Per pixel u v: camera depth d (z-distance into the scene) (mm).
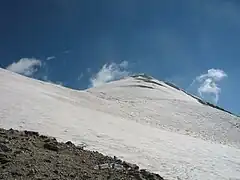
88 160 17203
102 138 29141
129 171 16641
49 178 13500
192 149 33312
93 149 25234
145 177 16531
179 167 24984
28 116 30719
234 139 53938
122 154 25422
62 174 14234
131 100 72500
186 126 56656
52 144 18031
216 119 64375
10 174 13109
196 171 24797
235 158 32469
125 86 95750
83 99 56531
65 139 26312
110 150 25891
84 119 35875
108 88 93438
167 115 61312
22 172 13461
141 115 57375
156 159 25969
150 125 50938
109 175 15500
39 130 27266
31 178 13148
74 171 14914
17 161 14320
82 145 25625
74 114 37000
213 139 51125
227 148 38250
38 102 37656
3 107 32188
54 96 47562
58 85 62719
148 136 35344
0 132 18688
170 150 30672
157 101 73438
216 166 27844
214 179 23562
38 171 13859
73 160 16500
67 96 53531
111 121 39188
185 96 98812
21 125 27719
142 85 96438
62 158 16344
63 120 32375
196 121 61031
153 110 63062
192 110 68312
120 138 30609
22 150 15875
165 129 50562
